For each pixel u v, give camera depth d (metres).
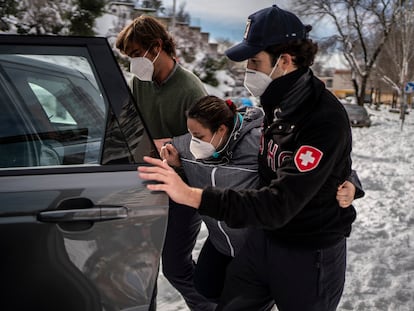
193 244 2.61
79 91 1.70
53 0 9.05
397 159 11.00
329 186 1.68
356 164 10.04
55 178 1.54
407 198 6.58
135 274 1.61
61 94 1.71
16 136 1.65
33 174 1.54
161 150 2.20
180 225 2.51
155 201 1.61
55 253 1.50
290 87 1.64
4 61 1.66
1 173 1.53
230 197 1.56
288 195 1.54
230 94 16.38
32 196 1.49
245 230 2.00
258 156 1.86
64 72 1.71
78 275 1.54
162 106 2.52
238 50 1.66
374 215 5.61
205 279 2.34
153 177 1.56
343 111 1.63
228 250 2.16
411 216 5.59
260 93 1.71
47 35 1.68
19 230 1.47
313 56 1.66
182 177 2.26
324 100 1.60
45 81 1.72
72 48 1.69
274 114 1.70
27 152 1.64
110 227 1.55
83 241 1.52
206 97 2.02
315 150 1.54
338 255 1.79
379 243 4.57
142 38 2.32
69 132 1.67
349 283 3.59
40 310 1.53
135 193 1.58
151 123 2.59
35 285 1.51
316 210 1.70
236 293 1.96
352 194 1.78
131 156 1.64
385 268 3.89
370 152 12.55
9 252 1.48
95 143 1.64
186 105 2.47
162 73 2.46
